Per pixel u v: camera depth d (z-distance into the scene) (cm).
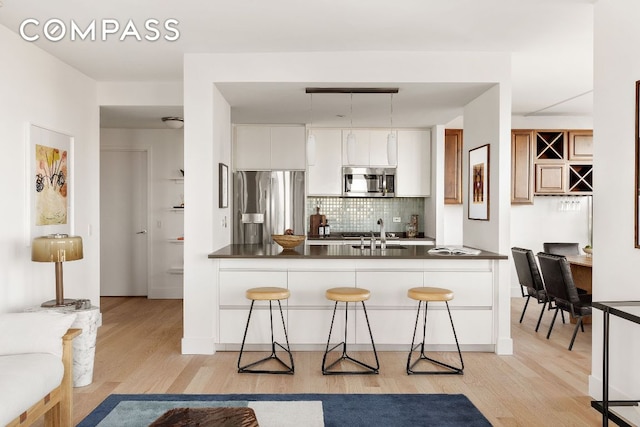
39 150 429
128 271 751
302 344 457
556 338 516
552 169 734
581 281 587
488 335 455
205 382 377
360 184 727
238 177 698
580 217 778
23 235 406
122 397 345
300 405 331
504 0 340
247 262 457
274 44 430
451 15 367
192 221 455
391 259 453
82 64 483
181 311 642
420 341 456
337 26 389
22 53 406
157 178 739
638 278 300
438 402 338
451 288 455
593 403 292
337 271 455
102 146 736
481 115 497
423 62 451
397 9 356
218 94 481
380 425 302
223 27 390
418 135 731
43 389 261
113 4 346
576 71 501
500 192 453
